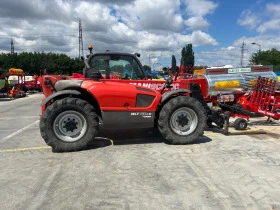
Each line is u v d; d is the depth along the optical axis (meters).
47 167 4.50
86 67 6.30
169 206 3.19
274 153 5.04
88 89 5.35
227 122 6.41
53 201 3.35
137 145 5.73
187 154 5.05
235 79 7.70
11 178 4.08
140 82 6.17
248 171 4.18
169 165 4.48
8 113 12.23
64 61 56.84
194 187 3.66
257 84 7.01
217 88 7.58
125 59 6.50
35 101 18.98
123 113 5.49
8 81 24.86
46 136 5.17
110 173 4.18
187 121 5.69
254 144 5.64
